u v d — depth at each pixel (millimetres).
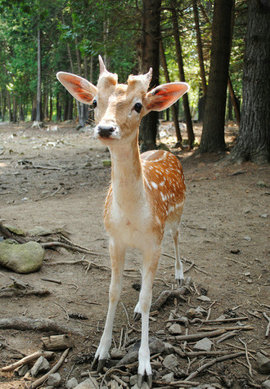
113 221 2732
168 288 4004
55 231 5164
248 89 8844
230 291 3949
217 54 10273
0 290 3625
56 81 31000
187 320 3367
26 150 14797
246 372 2807
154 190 2984
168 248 5023
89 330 3213
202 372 2775
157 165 3520
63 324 3236
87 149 15133
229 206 6660
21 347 2938
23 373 2709
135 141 2502
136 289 3949
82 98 2854
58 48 27391
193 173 9070
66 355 2908
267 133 8867
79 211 6461
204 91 12070
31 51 30766
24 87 36031
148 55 10609
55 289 3830
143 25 10578
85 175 9938
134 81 2361
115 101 2305
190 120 13023
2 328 3111
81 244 4984
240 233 5492
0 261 4113
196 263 4574
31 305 3514
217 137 10680
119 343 3062
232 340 3178
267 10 8375
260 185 7590
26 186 8727
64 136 20562
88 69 27359
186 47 16516
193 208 6613
